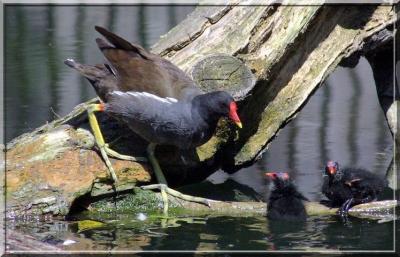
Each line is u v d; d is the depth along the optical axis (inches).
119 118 431.2
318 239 389.4
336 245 379.2
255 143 492.7
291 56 487.8
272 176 431.2
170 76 435.2
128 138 449.7
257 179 502.3
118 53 436.5
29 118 567.5
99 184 426.6
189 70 466.9
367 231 398.0
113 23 855.7
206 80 454.0
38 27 837.8
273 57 470.3
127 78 429.4
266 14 475.8
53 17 879.1
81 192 414.3
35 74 681.0
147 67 433.7
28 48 756.6
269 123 492.4
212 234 395.9
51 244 374.3
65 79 675.4
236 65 457.1
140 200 436.5
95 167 424.5
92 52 742.5
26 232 391.2
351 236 391.2
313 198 459.8
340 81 727.1
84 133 436.5
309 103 663.8
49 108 591.5
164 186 440.5
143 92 422.9
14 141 444.1
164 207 435.5
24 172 414.3
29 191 408.8
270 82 486.9
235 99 453.4
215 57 458.0
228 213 435.8
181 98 426.6
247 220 422.6
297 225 411.8
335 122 610.2
